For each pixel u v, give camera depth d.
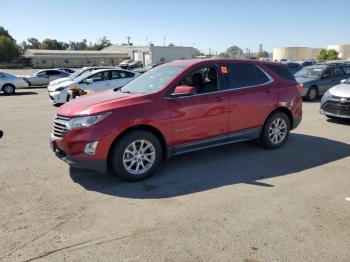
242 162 5.73
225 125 5.68
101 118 4.59
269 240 3.33
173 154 5.23
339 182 4.83
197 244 3.27
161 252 3.15
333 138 7.45
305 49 89.19
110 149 4.74
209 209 4.00
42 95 19.62
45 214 3.90
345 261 3.02
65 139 4.66
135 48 83.25
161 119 4.94
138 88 5.53
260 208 4.01
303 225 3.62
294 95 6.59
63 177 5.09
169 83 5.14
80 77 14.75
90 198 4.34
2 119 10.47
